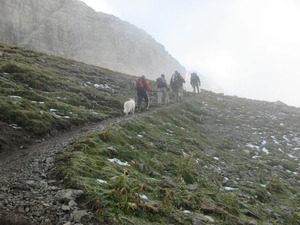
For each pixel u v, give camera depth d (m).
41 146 9.72
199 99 31.94
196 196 7.84
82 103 17.45
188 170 9.82
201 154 13.34
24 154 8.64
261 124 26.17
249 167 14.21
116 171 7.52
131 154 9.52
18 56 25.44
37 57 28.11
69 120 13.27
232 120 25.64
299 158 18.70
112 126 10.97
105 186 6.33
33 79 18.16
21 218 4.88
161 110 19.81
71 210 5.39
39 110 12.85
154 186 7.69
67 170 6.83
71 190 5.89
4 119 10.74
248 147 18.59
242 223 7.17
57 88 18.77
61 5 191.25
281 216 9.41
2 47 29.41
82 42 170.50
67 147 9.15
